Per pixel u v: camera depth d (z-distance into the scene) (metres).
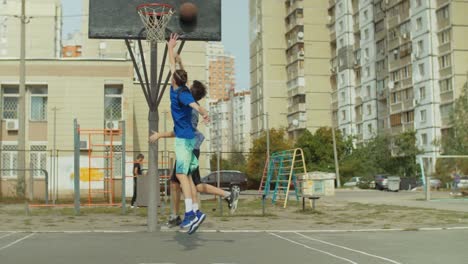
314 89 79.75
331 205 22.55
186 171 7.54
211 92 135.75
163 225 12.82
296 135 80.00
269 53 84.25
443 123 56.56
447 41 56.34
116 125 31.70
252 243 9.75
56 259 7.94
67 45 83.00
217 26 11.66
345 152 65.06
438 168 29.50
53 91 31.72
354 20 74.31
